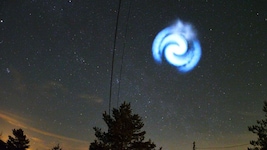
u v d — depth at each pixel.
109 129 15.60
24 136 30.27
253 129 21.28
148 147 15.49
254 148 20.70
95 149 15.16
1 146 30.02
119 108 16.28
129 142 15.60
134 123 15.92
